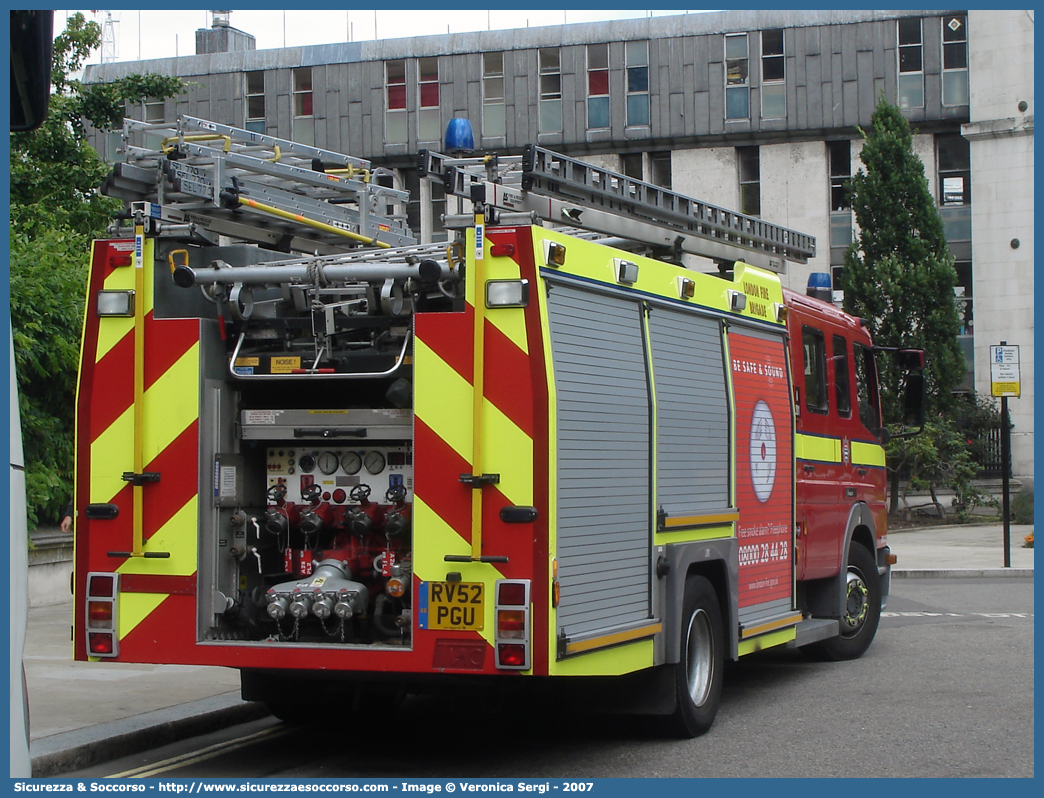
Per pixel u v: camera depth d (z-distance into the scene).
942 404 27.47
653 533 7.12
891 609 14.68
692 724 7.63
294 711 8.15
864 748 7.44
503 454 6.18
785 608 9.20
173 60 36.03
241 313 6.86
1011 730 7.95
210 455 6.80
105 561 6.80
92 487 6.86
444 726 8.34
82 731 7.49
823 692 9.36
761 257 9.91
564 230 8.42
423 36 34.91
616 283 6.95
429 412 6.33
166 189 7.61
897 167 27.70
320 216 8.84
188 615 6.64
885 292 27.00
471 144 7.24
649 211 8.16
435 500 6.28
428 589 6.25
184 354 6.79
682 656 7.45
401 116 35.00
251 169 8.23
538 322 6.20
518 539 6.12
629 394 6.99
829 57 32.94
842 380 10.89
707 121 33.53
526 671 6.04
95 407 6.89
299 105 35.50
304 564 6.95
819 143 33.12
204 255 7.34
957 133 32.84
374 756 7.37
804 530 9.65
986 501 27.92
